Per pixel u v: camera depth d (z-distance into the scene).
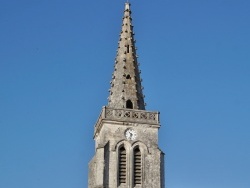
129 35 81.62
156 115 73.69
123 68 78.38
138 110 73.38
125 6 84.25
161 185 70.12
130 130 72.00
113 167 69.25
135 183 69.31
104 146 69.69
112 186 68.12
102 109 72.62
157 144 72.00
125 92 76.12
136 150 71.38
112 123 71.88
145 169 70.12
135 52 80.81
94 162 71.56
